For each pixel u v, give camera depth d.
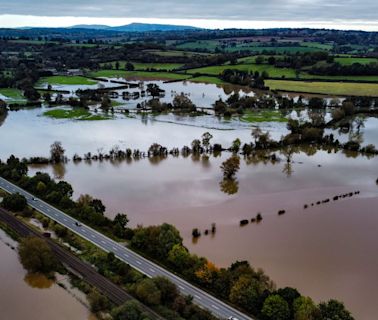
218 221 143.88
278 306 91.75
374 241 132.75
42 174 167.12
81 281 107.31
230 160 184.25
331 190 174.75
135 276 106.94
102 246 123.75
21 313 96.44
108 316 95.19
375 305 102.75
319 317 89.19
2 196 156.38
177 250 112.81
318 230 139.12
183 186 174.62
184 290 103.81
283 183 181.62
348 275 114.44
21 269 113.31
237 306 98.50
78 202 146.75
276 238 133.00
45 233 129.12
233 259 120.50
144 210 150.75
